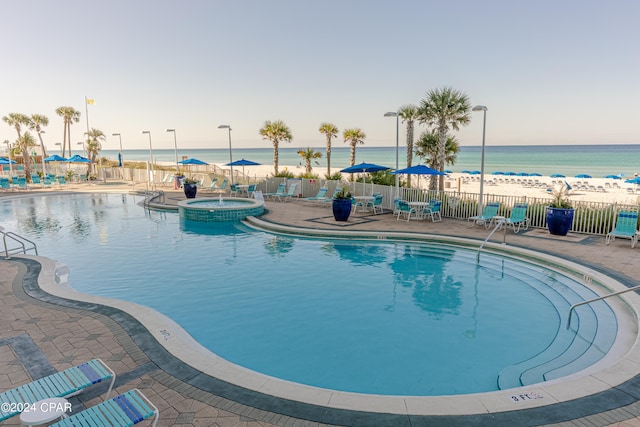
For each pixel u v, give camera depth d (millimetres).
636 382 4824
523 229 14750
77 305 7438
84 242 14211
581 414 4234
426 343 6832
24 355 5637
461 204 17547
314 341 6910
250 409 4371
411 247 13320
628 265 9969
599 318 7520
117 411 3771
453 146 27797
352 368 6066
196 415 4281
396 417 4203
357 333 7223
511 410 4301
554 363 6113
